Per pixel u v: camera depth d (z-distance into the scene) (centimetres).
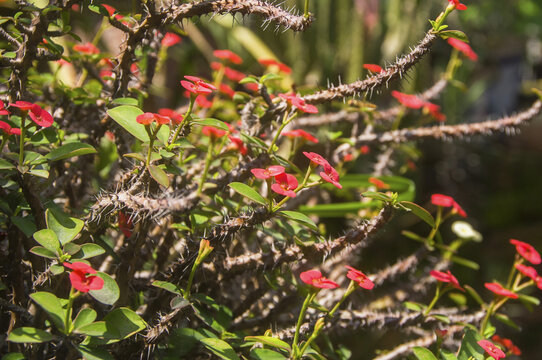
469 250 204
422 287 98
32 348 79
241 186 80
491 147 251
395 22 183
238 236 86
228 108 100
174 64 175
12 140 82
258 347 83
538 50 265
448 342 90
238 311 87
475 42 243
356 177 102
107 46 132
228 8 82
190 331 81
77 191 91
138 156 79
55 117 89
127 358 81
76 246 78
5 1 95
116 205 79
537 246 228
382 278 94
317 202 104
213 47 203
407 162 113
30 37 82
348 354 87
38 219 80
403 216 182
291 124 97
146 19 83
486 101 268
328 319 82
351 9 180
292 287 89
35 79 94
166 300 83
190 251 83
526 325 206
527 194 237
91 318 77
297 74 182
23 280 81
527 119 94
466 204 231
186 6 83
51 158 80
